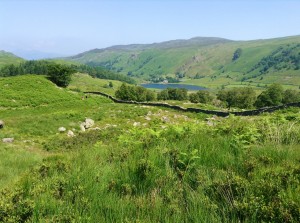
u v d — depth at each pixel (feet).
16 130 115.44
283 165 15.43
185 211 12.48
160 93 455.63
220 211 12.06
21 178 17.74
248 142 21.07
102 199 13.75
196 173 16.17
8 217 11.82
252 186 13.26
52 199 13.67
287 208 11.12
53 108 246.88
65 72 379.76
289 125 25.73
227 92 397.60
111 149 24.08
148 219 11.94
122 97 394.11
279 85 330.54
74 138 90.12
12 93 271.49
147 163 16.49
